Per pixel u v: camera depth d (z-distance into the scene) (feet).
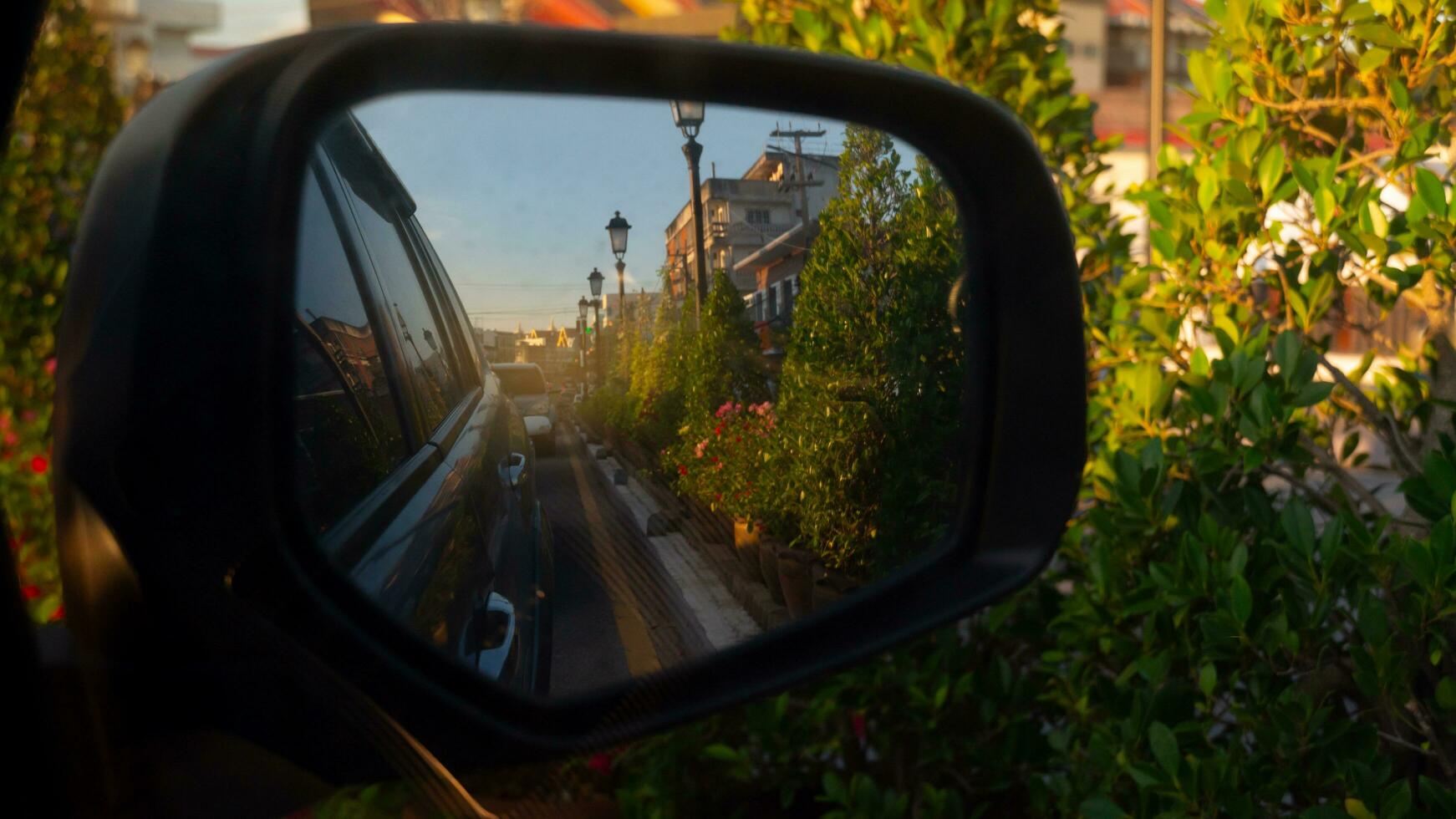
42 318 12.24
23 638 2.31
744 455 3.77
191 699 2.43
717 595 3.66
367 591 3.03
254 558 2.57
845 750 9.24
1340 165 6.98
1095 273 9.16
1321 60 7.19
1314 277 6.82
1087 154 9.91
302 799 2.60
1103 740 6.88
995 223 4.67
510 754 3.21
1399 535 5.69
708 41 3.83
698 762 8.80
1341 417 8.14
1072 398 4.70
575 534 3.34
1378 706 6.14
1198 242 7.34
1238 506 7.10
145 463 2.40
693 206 3.74
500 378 5.44
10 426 10.88
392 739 2.90
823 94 4.20
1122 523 6.89
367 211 4.90
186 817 2.41
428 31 3.21
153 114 2.58
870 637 4.06
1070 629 7.54
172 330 2.44
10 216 12.65
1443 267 6.07
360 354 4.25
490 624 3.81
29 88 13.10
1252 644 6.14
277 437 2.67
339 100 3.03
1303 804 6.41
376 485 3.80
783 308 3.93
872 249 4.25
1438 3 6.38
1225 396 6.50
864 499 4.08
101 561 2.35
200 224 2.49
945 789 8.84
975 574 4.36
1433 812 5.44
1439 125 6.56
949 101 4.50
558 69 3.44
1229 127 7.33
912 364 4.30
